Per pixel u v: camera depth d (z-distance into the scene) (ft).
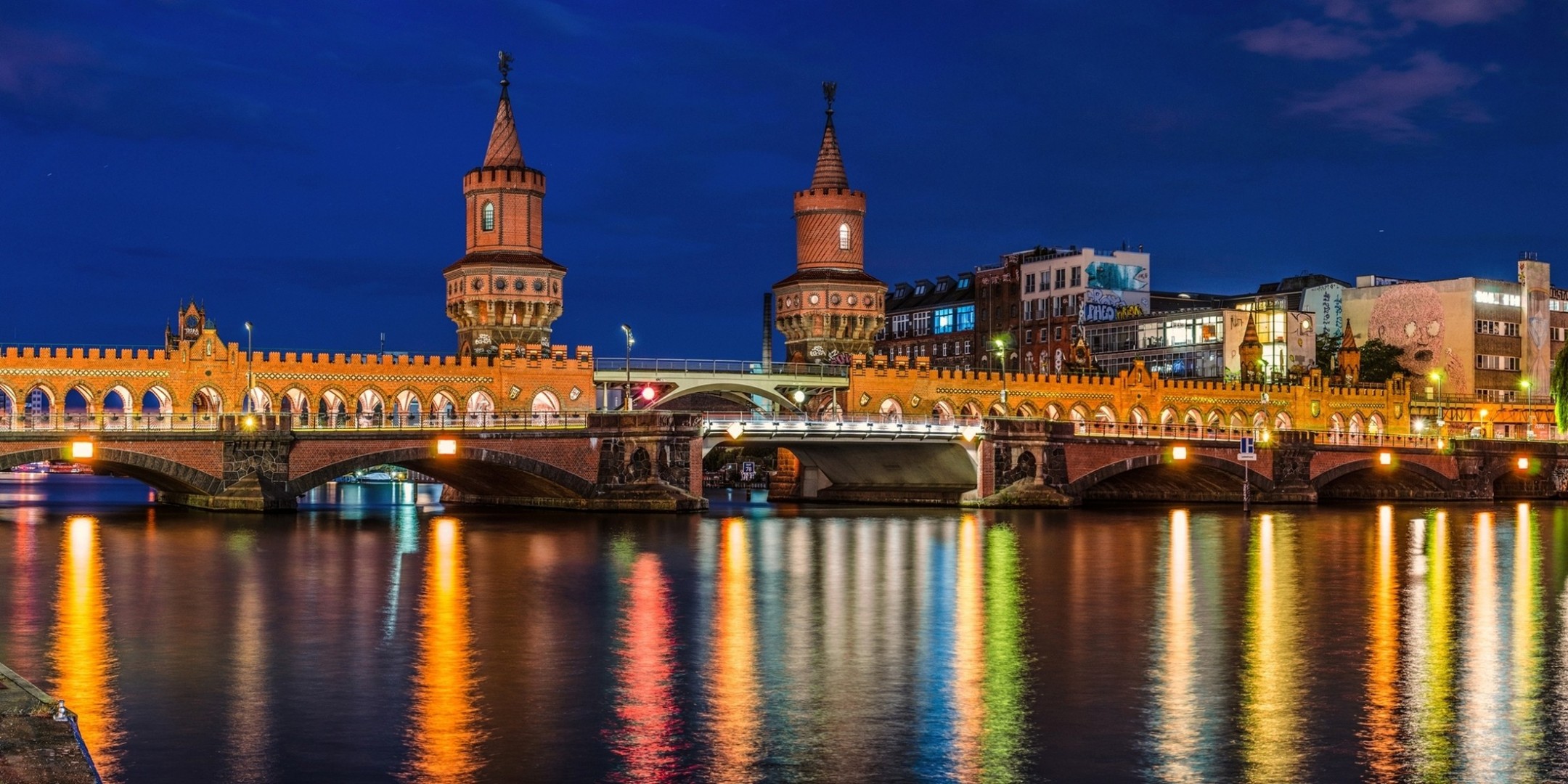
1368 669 147.74
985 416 481.05
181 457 347.56
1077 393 518.37
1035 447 437.17
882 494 479.41
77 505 422.82
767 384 469.16
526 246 468.75
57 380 377.09
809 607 191.11
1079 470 444.55
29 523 324.39
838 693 135.54
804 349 517.96
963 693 135.33
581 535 305.53
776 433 401.90
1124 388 527.40
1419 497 520.42
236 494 350.64
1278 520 378.12
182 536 290.15
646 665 148.77
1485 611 189.67
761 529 328.29
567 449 385.29
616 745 116.67
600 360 447.01
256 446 351.67
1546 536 316.60
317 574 224.33
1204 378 588.91
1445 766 111.14
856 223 524.11
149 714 126.31
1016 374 508.12
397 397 416.46
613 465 390.42
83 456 329.72
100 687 136.87
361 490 625.41
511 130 476.13
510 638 165.07
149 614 181.68
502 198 466.29
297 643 161.07
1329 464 490.90
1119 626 174.29
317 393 406.00
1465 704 131.44
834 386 479.82
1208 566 244.83
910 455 454.40
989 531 327.67
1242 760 112.68
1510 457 530.68
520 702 131.44
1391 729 122.11
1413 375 654.53
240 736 118.73
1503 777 108.47
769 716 126.41
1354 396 579.07
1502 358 650.43
